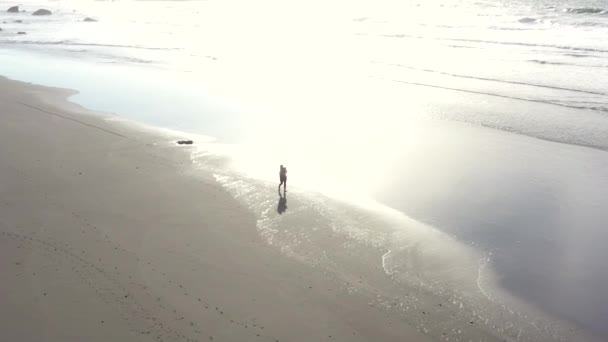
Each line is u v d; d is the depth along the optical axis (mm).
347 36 73062
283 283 14484
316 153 25781
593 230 18281
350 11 110250
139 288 13945
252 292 14016
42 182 20656
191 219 18047
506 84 41938
